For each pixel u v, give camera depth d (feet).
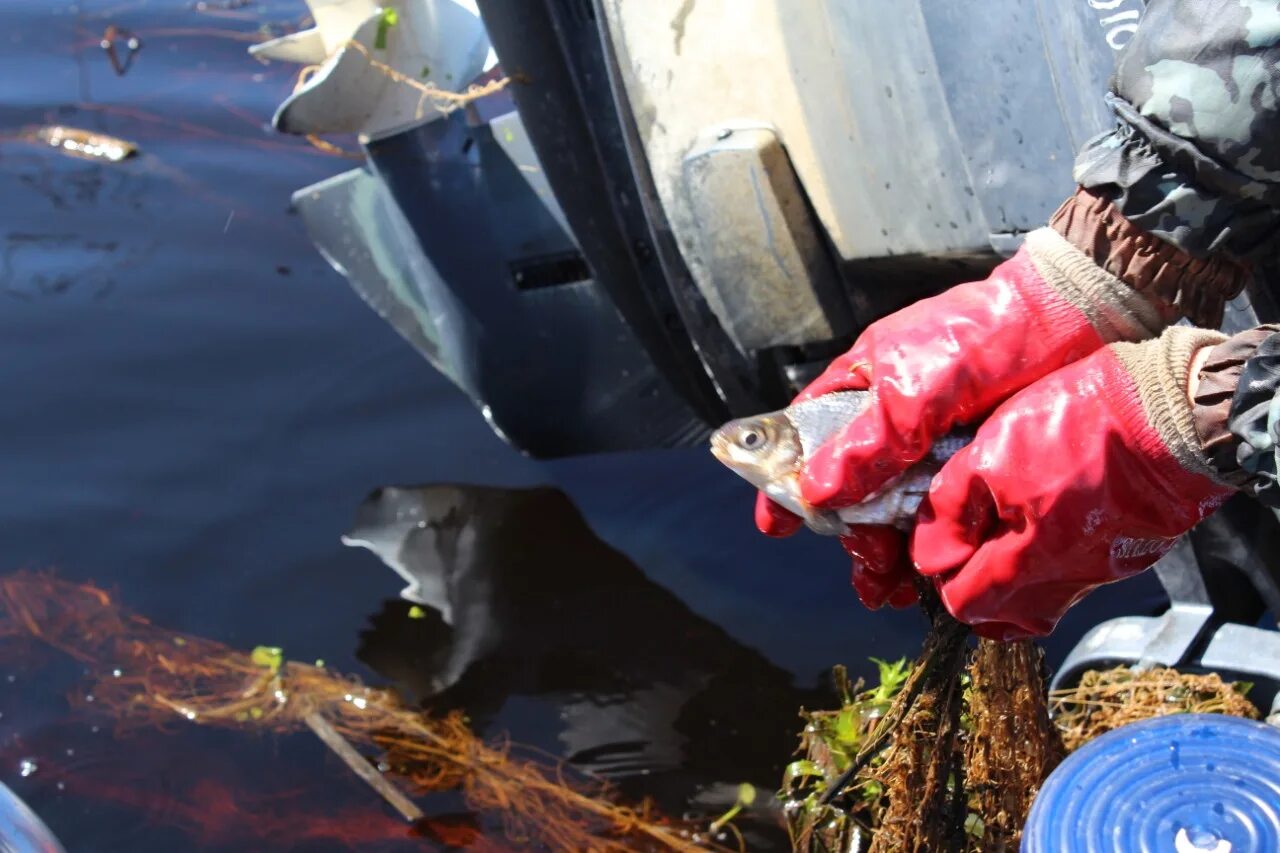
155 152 21.03
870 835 8.75
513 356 15.08
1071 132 8.87
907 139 10.03
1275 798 6.57
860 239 10.94
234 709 13.17
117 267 19.02
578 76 12.23
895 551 7.42
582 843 11.69
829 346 11.82
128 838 11.82
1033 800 7.46
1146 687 9.75
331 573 14.80
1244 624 10.43
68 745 12.78
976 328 7.00
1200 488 6.51
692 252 11.89
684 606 14.35
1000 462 6.63
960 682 7.79
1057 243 7.09
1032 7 8.82
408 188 14.62
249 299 18.53
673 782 12.28
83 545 15.03
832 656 13.55
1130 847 6.54
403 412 16.96
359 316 18.35
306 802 12.18
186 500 15.64
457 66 13.96
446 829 11.86
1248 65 6.30
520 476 16.10
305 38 13.84
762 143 10.91
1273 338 6.06
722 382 12.84
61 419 16.63
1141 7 8.04
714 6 10.89
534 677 13.60
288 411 16.88
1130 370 6.55
